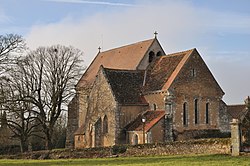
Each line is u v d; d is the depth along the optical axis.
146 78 70.81
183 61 66.31
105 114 66.81
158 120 61.97
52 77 69.50
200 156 42.03
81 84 81.62
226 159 37.47
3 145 78.00
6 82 64.75
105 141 66.38
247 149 42.53
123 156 49.25
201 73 67.06
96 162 41.34
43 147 81.62
